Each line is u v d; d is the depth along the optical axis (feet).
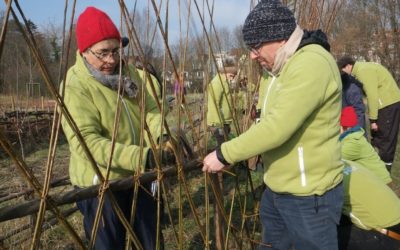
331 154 5.84
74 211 13.28
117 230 6.48
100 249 6.32
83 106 5.91
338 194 6.09
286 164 5.97
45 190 4.12
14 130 28.17
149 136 5.35
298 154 5.84
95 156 5.71
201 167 6.49
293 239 6.38
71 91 5.90
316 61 5.41
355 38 53.52
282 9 5.74
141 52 5.05
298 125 5.40
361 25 53.57
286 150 5.92
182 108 6.66
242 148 5.60
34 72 29.14
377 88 15.02
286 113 5.33
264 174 6.50
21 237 11.49
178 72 6.03
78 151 5.79
